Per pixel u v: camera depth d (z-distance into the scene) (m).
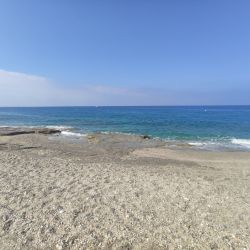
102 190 8.62
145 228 6.11
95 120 51.84
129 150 19.17
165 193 8.47
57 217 6.57
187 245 5.47
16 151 16.94
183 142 23.52
